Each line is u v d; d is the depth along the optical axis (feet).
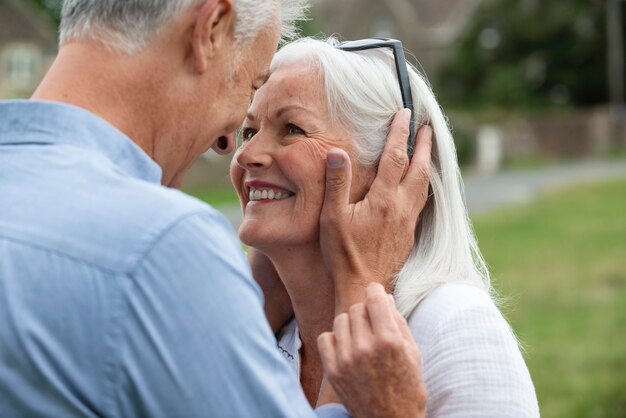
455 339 6.36
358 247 6.61
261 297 5.22
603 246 48.08
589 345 27.17
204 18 5.41
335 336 5.93
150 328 4.68
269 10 5.85
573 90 140.56
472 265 7.22
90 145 5.22
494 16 142.10
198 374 4.71
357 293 6.56
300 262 7.03
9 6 133.59
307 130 6.85
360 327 5.82
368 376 5.69
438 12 170.60
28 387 4.68
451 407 6.20
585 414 20.68
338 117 6.90
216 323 4.81
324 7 173.17
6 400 4.70
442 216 7.18
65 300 4.71
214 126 5.70
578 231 53.83
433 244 7.13
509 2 140.67
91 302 4.70
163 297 4.74
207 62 5.54
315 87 6.89
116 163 5.24
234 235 5.26
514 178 96.53
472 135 120.47
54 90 5.34
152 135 5.50
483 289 7.01
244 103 5.86
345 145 6.89
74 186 5.03
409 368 5.73
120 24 5.33
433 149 7.26
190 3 5.39
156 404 4.67
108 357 4.66
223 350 4.79
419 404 5.78
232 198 78.02
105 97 5.34
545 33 138.82
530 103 137.59
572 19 137.28
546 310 32.63
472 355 6.29
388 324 5.75
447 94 146.10
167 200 5.02
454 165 7.27
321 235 6.68
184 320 4.74
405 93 7.00
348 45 7.13
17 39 133.80
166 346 4.69
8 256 4.80
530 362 25.26
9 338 4.69
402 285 6.75
